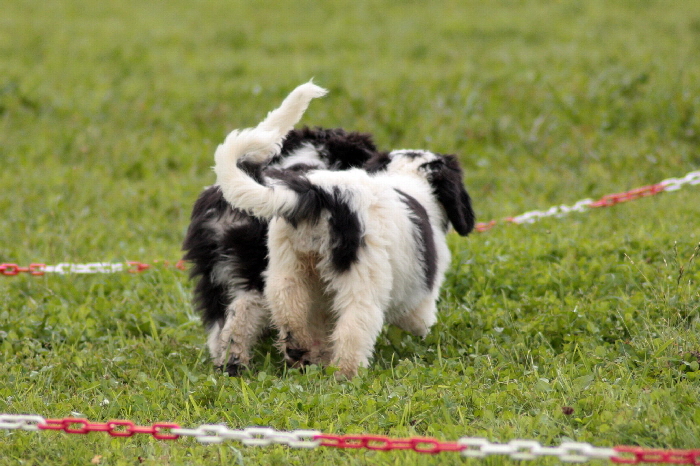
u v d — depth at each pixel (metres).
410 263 8.98
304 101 9.20
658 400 7.38
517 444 5.81
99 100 24.00
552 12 34.22
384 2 37.66
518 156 19.66
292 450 7.14
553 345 9.60
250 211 8.59
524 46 28.80
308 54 29.52
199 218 9.80
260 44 31.02
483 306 10.77
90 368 9.29
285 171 9.27
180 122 22.66
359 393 8.07
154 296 11.77
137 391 8.63
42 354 9.86
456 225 10.50
